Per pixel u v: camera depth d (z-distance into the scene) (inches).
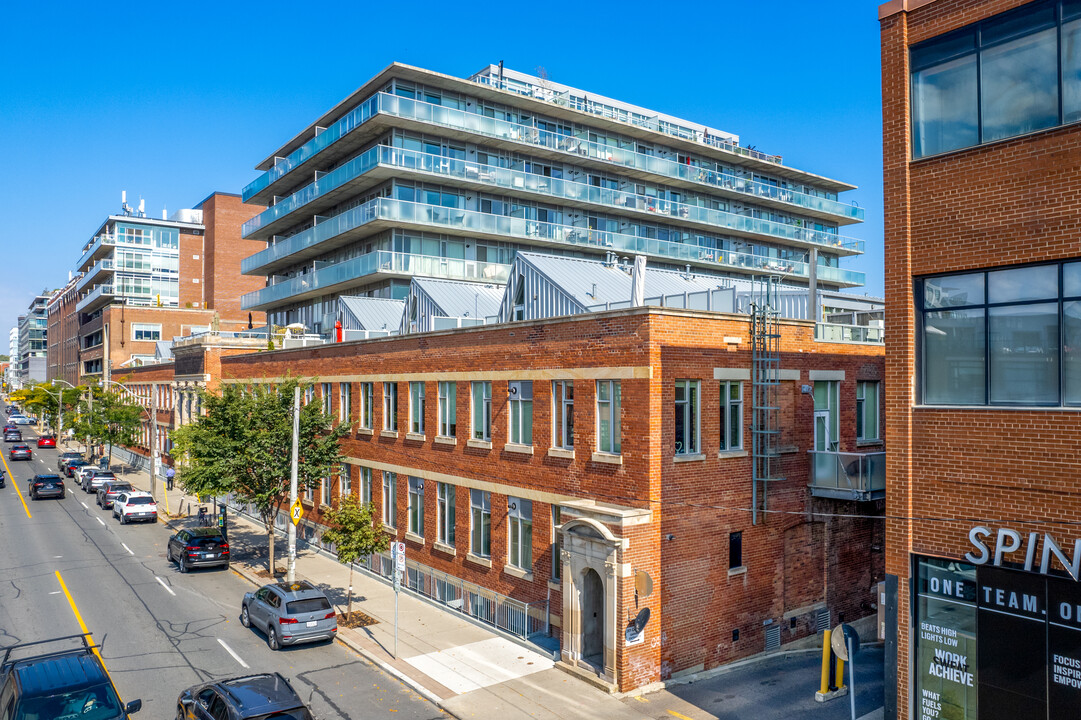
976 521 515.8
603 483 788.6
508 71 2316.7
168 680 719.1
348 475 1299.2
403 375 1139.3
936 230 546.0
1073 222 477.1
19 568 1186.6
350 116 1809.8
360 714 652.7
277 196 2335.1
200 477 1096.8
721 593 809.5
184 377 2053.4
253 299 2341.3
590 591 780.0
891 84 574.2
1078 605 465.7
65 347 4980.3
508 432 927.0
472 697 690.2
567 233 1991.9
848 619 959.6
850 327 1000.2
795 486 901.8
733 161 2438.5
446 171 1795.0
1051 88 493.7
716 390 816.3
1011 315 511.2
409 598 1033.5
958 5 537.6
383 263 1738.4
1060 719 472.4
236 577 1150.3
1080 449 467.2
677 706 679.7
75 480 2274.9
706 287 1182.9
